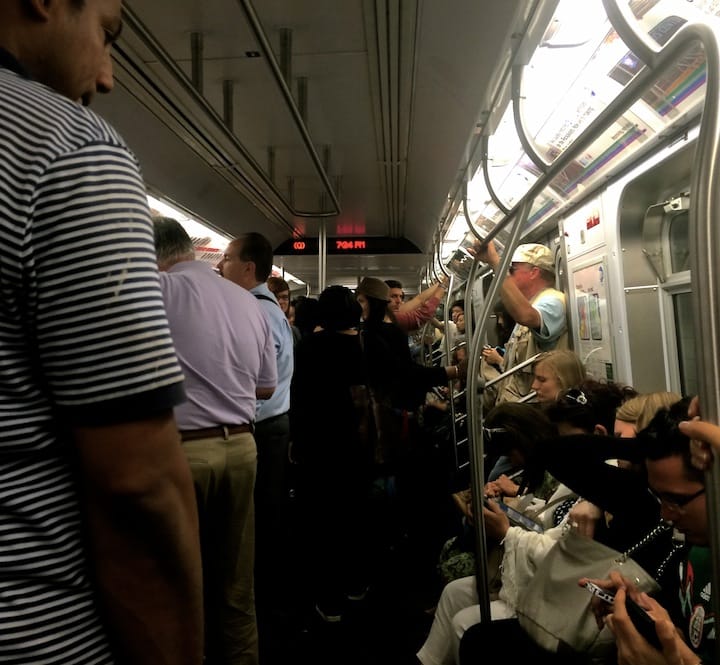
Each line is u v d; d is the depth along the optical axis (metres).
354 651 2.52
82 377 0.59
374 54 2.61
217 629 2.05
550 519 1.94
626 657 1.05
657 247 2.46
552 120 2.45
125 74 2.65
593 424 2.09
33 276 0.58
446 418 4.67
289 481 3.62
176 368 0.65
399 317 4.86
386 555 3.56
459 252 3.07
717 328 0.67
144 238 0.64
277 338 2.95
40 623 0.58
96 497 0.61
